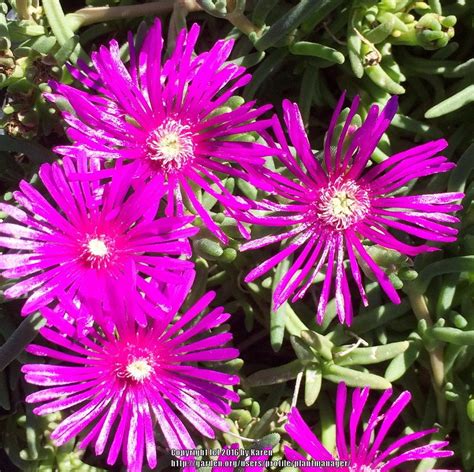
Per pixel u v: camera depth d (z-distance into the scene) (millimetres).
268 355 239
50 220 179
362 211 202
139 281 176
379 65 220
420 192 226
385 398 197
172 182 189
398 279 201
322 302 193
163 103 191
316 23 214
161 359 191
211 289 233
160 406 190
